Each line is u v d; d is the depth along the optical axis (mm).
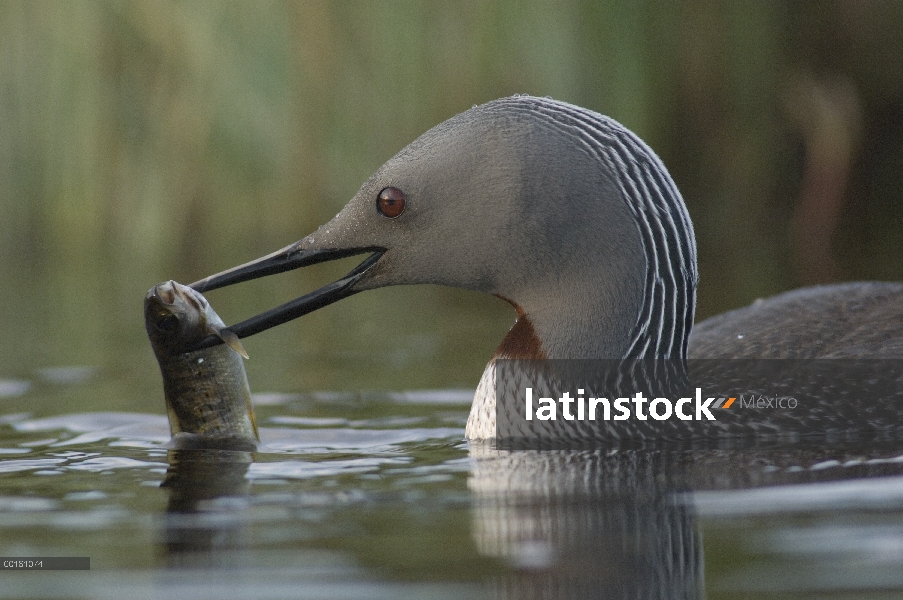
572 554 6113
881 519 6473
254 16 18469
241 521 6730
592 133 8859
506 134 8898
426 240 9062
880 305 10094
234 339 8875
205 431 9164
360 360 13305
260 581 5777
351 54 18547
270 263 9234
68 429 9906
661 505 6922
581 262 8891
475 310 16922
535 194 8812
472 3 18125
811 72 20422
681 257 8930
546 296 9023
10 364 13336
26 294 18172
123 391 11727
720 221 19938
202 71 18516
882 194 20734
